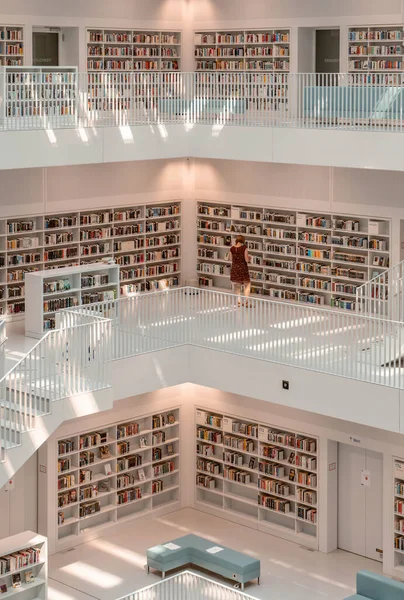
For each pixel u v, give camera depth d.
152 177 23.47
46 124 18.67
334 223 21.64
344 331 18.16
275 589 17.84
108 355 17.00
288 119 20.05
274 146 19.58
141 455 21.02
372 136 18.20
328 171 21.50
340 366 17.00
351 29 22.00
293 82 19.64
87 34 22.86
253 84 20.14
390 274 17.70
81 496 19.92
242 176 23.08
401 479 18.44
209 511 21.41
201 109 20.69
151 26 23.86
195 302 18.98
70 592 17.73
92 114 19.55
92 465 20.06
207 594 14.83
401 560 18.53
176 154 20.75
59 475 19.53
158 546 18.50
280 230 22.69
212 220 24.22
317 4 22.27
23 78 18.25
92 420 19.86
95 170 22.33
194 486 21.70
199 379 18.91
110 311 18.27
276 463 20.39
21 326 20.97
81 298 21.02
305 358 17.38
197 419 21.48
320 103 19.22
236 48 23.98
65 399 16.05
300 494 19.81
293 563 18.95
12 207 21.02
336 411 16.78
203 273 24.33
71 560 19.06
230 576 17.84
